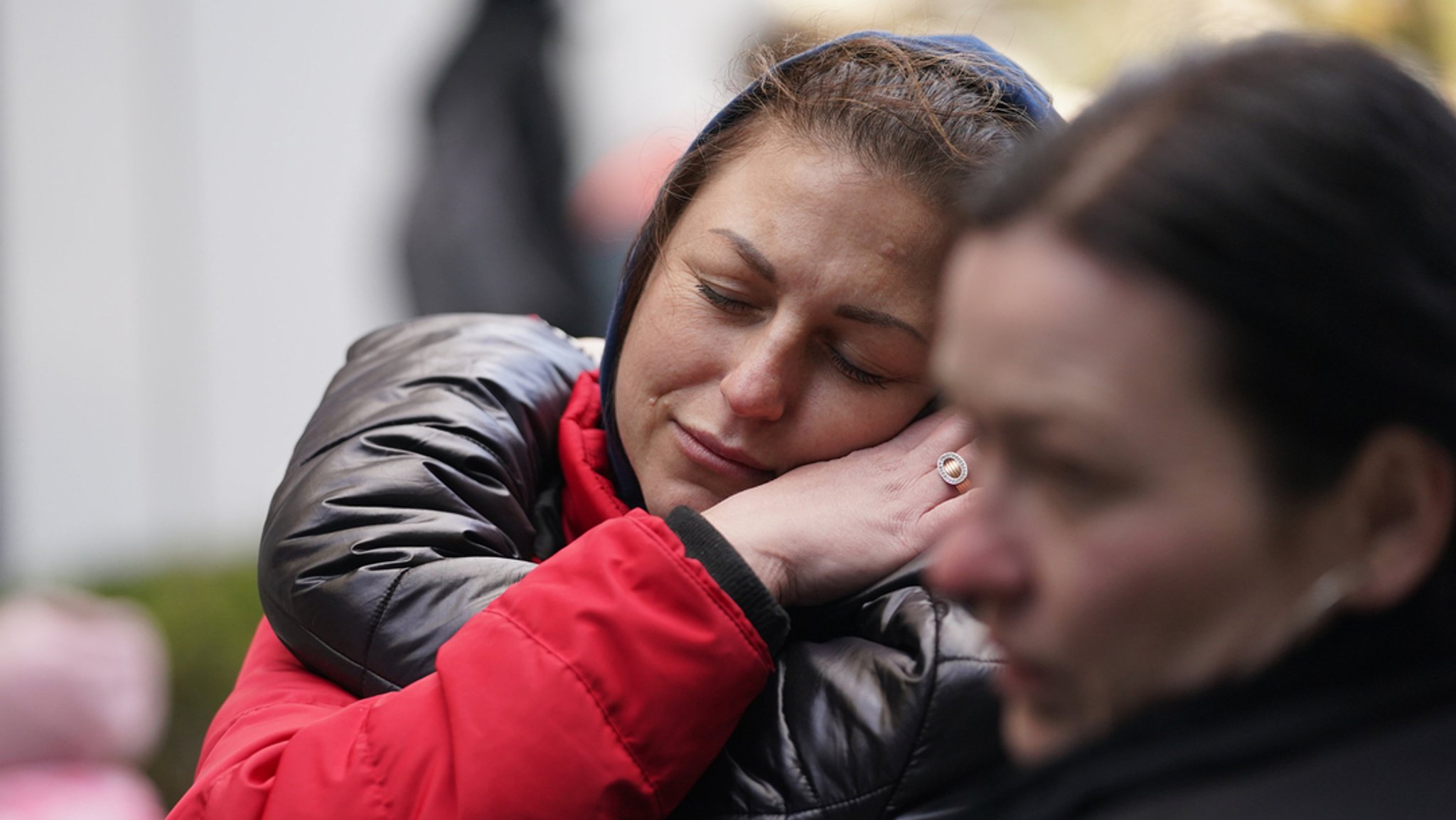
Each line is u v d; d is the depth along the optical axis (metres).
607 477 4.20
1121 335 1.84
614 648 3.09
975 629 3.10
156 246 19.59
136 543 19.25
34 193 18.92
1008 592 2.00
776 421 3.61
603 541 3.22
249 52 20.00
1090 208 1.88
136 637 8.78
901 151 3.48
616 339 4.06
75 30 19.06
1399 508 1.89
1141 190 1.85
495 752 3.05
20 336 18.80
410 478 3.83
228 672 12.25
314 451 4.01
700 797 3.25
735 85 4.43
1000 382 1.92
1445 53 8.39
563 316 12.50
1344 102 1.88
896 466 3.53
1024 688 2.10
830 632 3.52
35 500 18.75
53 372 19.03
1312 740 1.89
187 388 19.80
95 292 19.28
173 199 19.69
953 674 3.04
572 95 13.23
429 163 12.46
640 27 17.42
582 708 3.05
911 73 3.69
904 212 3.47
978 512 2.03
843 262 3.48
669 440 3.75
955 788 3.06
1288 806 1.82
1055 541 1.95
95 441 19.20
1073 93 7.97
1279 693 1.93
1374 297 1.81
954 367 2.02
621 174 13.65
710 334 3.67
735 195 3.64
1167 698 1.96
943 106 3.59
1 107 18.69
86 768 8.31
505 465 4.02
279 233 20.28
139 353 19.52
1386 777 1.84
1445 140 1.92
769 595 3.19
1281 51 1.98
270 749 3.38
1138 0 9.43
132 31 19.30
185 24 19.59
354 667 3.61
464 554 3.76
